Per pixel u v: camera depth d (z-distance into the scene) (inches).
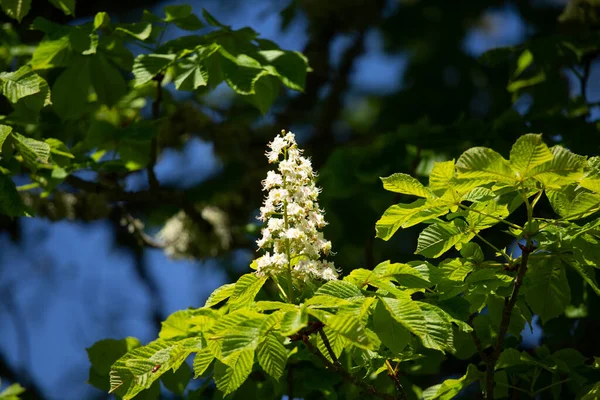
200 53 203.0
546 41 257.9
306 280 124.1
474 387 253.0
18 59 272.8
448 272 138.3
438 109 414.0
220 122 322.7
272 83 212.4
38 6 312.5
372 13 394.3
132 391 121.1
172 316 148.3
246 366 115.6
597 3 282.0
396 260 309.9
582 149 222.8
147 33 212.5
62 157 216.2
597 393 143.0
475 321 177.8
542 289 152.3
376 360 145.6
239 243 311.4
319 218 126.6
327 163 264.1
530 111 271.0
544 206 220.2
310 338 144.7
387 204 268.4
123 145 254.1
